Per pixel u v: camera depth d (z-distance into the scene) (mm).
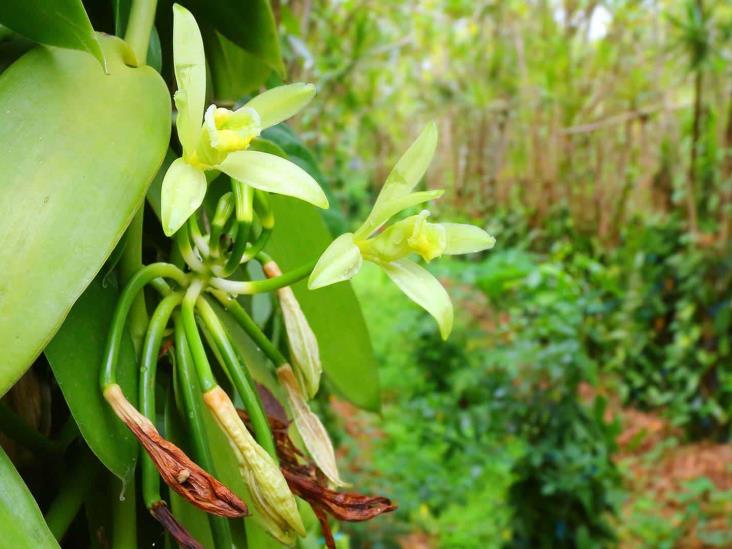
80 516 306
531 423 1517
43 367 324
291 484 285
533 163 2561
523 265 2146
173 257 295
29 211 215
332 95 1533
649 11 2330
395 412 2289
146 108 245
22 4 230
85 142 229
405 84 2561
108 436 239
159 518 242
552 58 2438
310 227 377
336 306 394
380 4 1856
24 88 234
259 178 246
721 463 2303
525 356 1546
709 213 2467
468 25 2520
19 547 208
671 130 2439
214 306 317
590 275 2676
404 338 2262
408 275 263
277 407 363
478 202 2680
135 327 266
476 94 2512
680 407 2467
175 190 235
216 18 370
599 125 2404
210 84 403
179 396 269
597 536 1510
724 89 2316
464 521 1870
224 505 233
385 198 259
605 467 1484
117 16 300
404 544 1800
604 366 2604
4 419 280
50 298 208
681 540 1926
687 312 2434
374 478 1726
